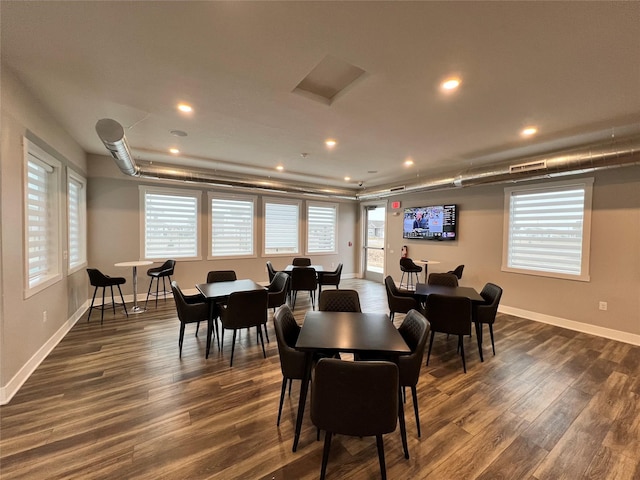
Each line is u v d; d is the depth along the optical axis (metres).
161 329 3.88
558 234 4.30
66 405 2.21
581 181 4.01
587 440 1.92
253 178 5.72
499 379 2.71
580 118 2.91
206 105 2.76
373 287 7.13
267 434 1.95
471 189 5.43
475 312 3.15
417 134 3.47
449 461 1.74
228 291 3.41
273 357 3.11
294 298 5.22
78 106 2.82
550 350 3.39
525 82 2.24
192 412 2.16
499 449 1.84
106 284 4.22
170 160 4.94
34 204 2.93
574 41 1.75
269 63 2.05
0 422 2.00
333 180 6.75
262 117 3.02
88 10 1.56
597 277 3.90
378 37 1.74
